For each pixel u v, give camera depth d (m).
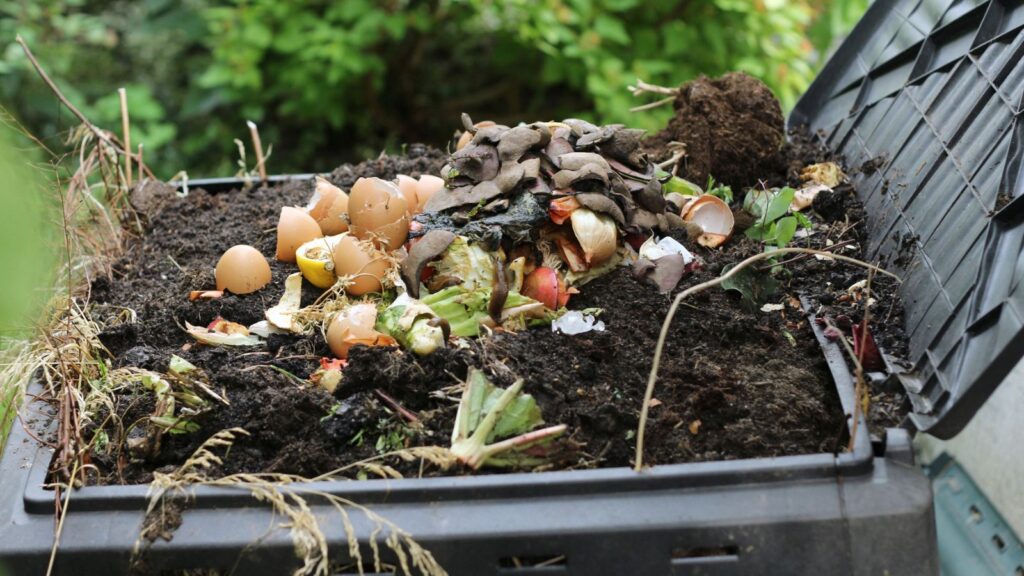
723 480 1.23
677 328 1.40
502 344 1.35
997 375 1.23
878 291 1.44
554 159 1.44
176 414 1.34
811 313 1.42
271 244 1.55
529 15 2.73
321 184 1.54
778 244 1.50
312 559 1.22
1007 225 1.32
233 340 1.42
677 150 1.64
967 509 1.57
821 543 1.21
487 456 1.26
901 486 1.23
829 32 2.92
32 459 1.32
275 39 2.89
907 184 1.51
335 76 2.85
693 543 1.22
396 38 2.90
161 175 3.15
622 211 1.45
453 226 1.41
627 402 1.32
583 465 1.28
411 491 1.24
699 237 1.52
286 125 3.29
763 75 2.76
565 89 3.17
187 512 1.25
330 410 1.32
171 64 3.42
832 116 1.75
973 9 1.55
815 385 1.34
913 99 1.58
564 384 1.33
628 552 1.22
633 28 2.82
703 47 2.79
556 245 1.43
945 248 1.39
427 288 1.41
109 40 3.38
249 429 1.32
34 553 1.24
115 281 1.55
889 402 1.31
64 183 1.78
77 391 1.36
